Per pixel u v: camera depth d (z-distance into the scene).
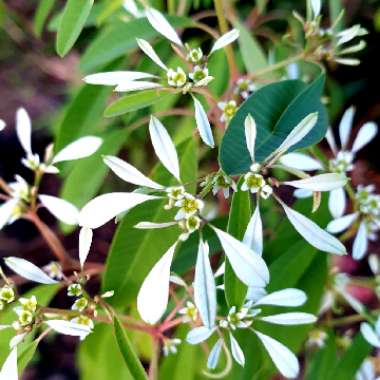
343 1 0.35
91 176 0.22
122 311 0.22
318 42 0.20
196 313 0.19
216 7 0.20
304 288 0.21
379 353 0.26
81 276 0.18
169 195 0.16
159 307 0.16
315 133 0.17
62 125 0.22
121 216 0.18
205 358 0.23
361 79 0.38
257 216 0.16
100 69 0.23
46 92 0.52
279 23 0.32
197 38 0.27
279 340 0.20
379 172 0.41
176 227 0.19
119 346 0.17
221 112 0.20
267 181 0.16
